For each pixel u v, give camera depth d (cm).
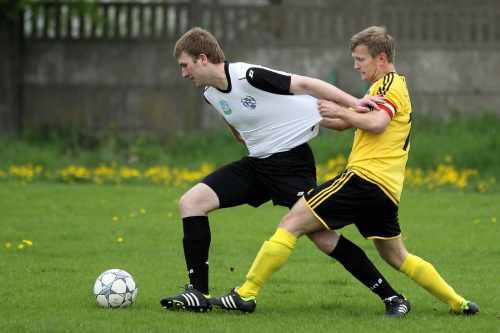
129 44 7419
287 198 2542
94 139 7231
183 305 2517
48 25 7425
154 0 7950
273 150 2542
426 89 7262
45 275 3188
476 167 6231
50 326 2339
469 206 4956
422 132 6856
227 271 3325
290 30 7375
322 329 2336
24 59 7462
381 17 7306
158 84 7400
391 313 2528
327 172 6012
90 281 3080
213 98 2561
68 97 7462
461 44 7244
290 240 2450
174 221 4484
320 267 3403
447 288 2523
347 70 7288
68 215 4625
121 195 5306
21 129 7438
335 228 2428
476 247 3856
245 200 2595
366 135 2430
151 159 6712
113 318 2447
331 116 2395
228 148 6869
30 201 5047
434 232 4216
